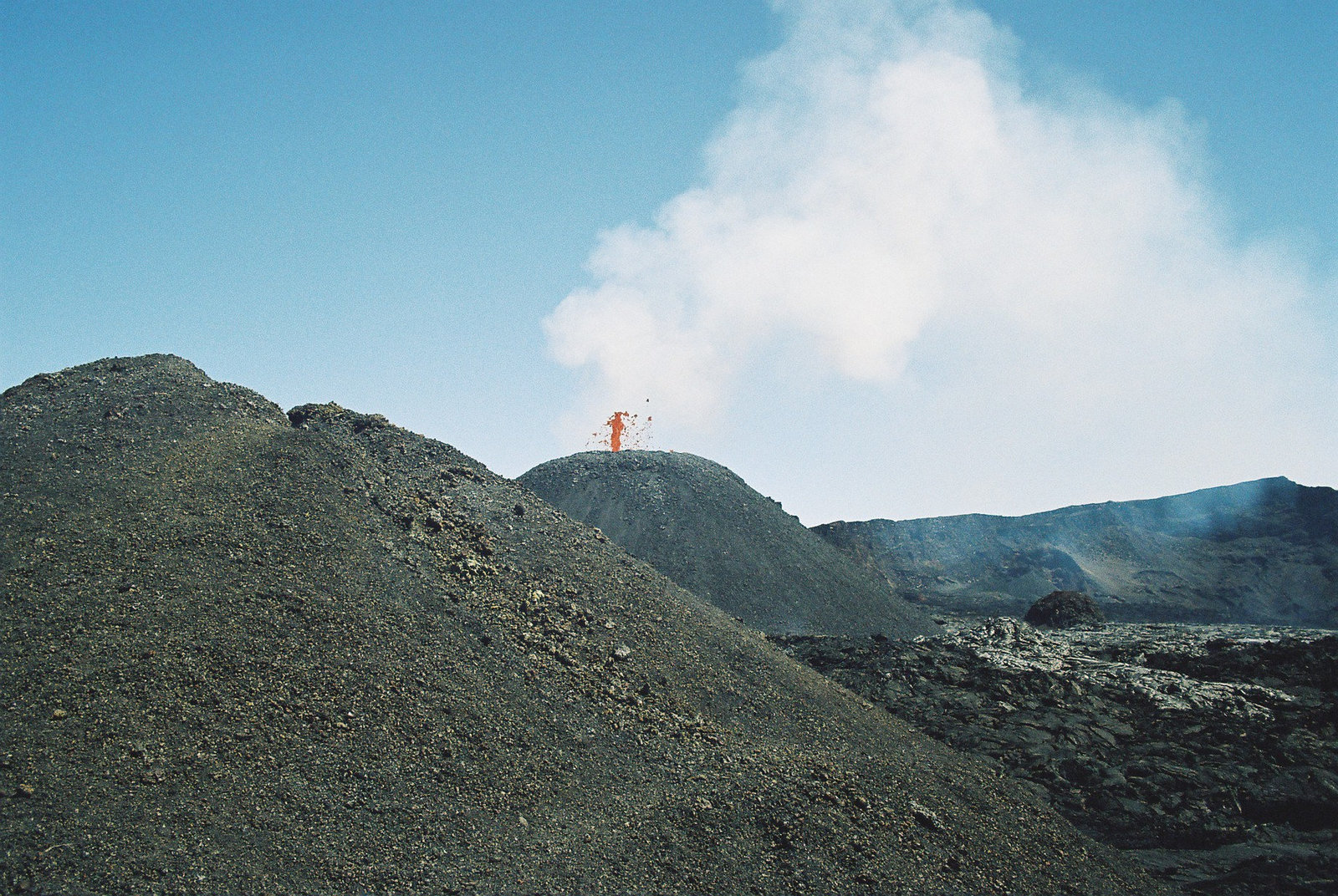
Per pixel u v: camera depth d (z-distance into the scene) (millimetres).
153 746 17469
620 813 19359
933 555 132625
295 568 24562
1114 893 21750
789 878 17953
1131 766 33094
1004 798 25188
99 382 33500
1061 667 47969
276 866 15508
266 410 34812
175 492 26812
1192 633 65562
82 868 14352
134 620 20984
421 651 23094
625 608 29656
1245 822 29453
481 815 18297
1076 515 131750
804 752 24438
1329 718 38031
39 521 24344
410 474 33344
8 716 17516
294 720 19281
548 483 76125
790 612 60469
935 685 43312
